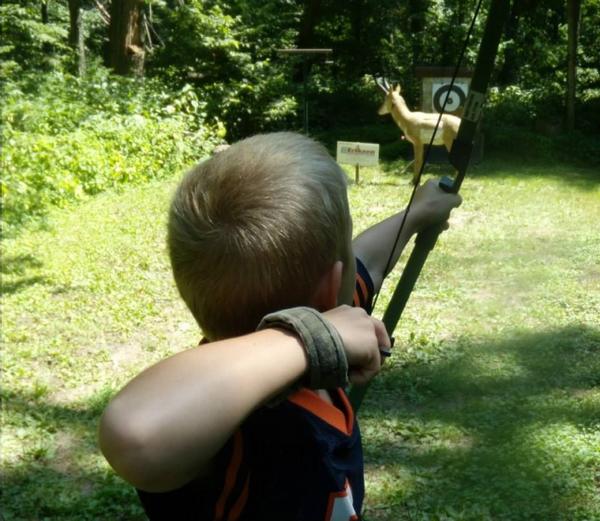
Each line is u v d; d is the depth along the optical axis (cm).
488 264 920
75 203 1297
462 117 141
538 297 791
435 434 513
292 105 2002
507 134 1733
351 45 2620
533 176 1515
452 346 671
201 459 75
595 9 2430
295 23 2539
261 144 97
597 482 445
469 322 729
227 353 80
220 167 95
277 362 80
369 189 1400
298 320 84
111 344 706
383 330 91
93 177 1368
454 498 433
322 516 91
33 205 1155
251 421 90
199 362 78
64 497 461
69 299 823
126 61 1994
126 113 1634
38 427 551
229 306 94
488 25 134
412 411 553
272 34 2175
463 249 993
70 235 1089
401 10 2689
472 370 616
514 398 561
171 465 73
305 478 91
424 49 2558
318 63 2569
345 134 2022
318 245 93
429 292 820
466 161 142
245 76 2002
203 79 2027
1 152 1191
